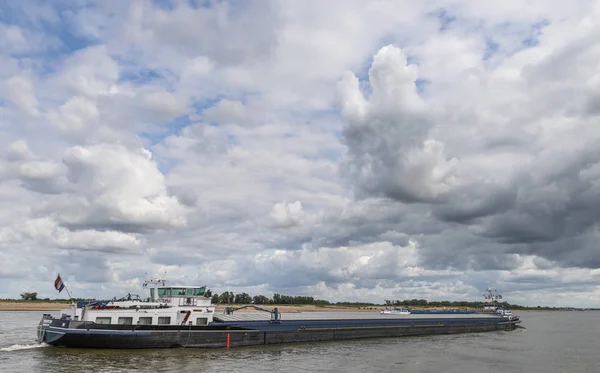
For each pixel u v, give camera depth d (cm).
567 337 10269
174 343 6062
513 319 12838
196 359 5462
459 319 10544
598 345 8400
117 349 5828
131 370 4703
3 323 10744
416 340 8544
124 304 6238
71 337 5738
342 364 5531
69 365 4856
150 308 6212
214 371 4841
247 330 6738
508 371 5475
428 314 12619
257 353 6119
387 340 8331
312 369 5156
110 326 5847
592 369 5688
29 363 4934
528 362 6144
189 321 6328
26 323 10762
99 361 5106
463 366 5697
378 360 5919
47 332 5959
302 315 10975
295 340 7319
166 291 6712
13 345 6166
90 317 5881
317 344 7319
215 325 6488
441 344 7962
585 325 16938
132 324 5975
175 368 4891
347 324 8275
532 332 11912
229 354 5938
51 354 5462
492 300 14550
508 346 7969
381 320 8919
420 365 5669
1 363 4922
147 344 5916
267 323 7069
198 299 6706
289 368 5159
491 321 11525
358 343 7706
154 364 5059
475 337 9556
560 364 6028
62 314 6462
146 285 6756
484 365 5822
